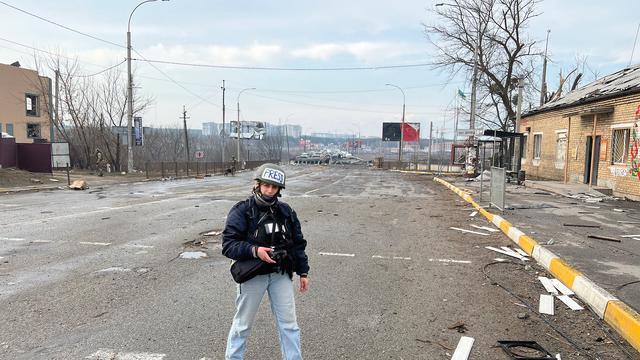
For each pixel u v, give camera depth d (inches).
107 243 341.7
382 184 1102.4
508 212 486.0
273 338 174.2
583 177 768.3
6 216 475.8
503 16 1364.4
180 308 205.2
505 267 285.3
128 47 1253.1
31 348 163.9
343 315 199.9
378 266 284.5
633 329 174.1
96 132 1610.5
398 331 183.2
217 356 158.9
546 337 179.0
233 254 133.0
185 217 472.7
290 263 137.4
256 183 139.7
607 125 685.3
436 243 357.4
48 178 974.4
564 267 255.8
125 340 171.2
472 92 1290.6
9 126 1665.8
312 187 976.9
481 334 180.9
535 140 1055.0
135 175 1301.7
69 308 204.4
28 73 1739.7
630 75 784.3
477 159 1288.1
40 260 289.7
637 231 371.6
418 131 3454.7
